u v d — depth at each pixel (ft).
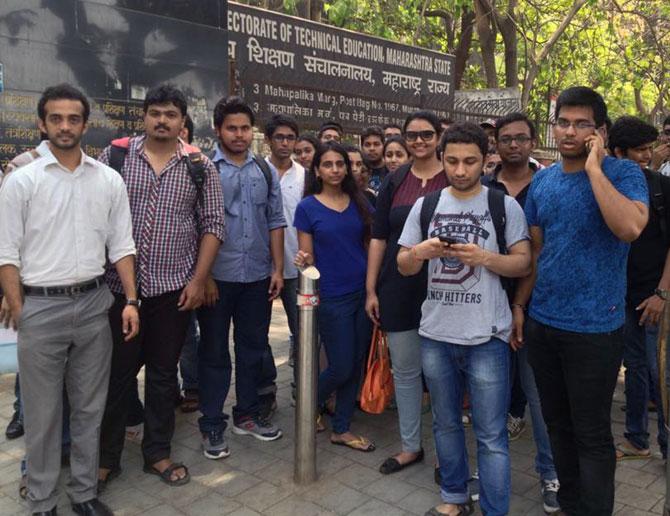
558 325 8.32
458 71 37.91
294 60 23.84
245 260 11.75
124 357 10.65
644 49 41.47
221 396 11.85
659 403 11.70
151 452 11.07
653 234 11.18
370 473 11.26
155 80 18.24
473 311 8.75
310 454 10.80
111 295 9.89
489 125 14.23
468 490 9.92
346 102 25.46
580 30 37.17
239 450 12.19
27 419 9.34
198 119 19.36
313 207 11.83
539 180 8.82
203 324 11.71
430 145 10.66
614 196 7.53
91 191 9.25
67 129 8.79
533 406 10.12
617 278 8.17
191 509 10.09
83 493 9.73
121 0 17.40
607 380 8.23
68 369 9.63
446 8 34.96
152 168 10.41
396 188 10.89
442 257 8.87
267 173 12.21
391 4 34.42
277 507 10.14
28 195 8.87
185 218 10.66
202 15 19.27
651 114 49.32
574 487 9.28
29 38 15.71
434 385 9.30
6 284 8.93
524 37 35.53
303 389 10.62
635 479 11.04
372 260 11.26
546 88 41.83
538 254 9.11
